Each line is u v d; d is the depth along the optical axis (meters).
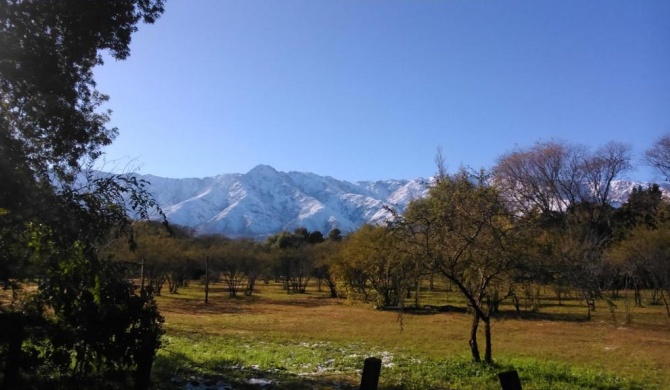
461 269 15.52
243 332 27.36
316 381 12.98
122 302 8.77
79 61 11.52
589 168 59.97
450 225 14.51
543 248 14.85
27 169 8.30
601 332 29.56
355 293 52.56
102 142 12.48
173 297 60.56
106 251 10.23
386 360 17.09
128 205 8.94
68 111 11.03
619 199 75.38
